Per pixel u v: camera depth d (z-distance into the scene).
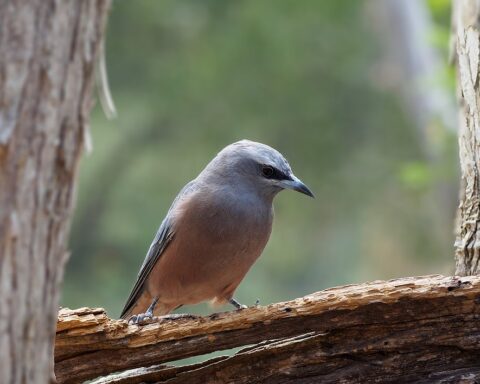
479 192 8.18
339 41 20.62
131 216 20.27
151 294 9.50
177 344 7.02
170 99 19.86
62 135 4.64
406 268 20.97
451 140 15.70
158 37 19.97
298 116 20.31
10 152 4.44
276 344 7.08
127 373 7.36
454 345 6.89
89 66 4.74
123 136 20.55
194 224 8.74
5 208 4.45
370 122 20.86
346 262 21.86
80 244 20.16
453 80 14.45
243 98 20.00
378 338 6.98
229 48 19.80
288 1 20.30
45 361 4.73
